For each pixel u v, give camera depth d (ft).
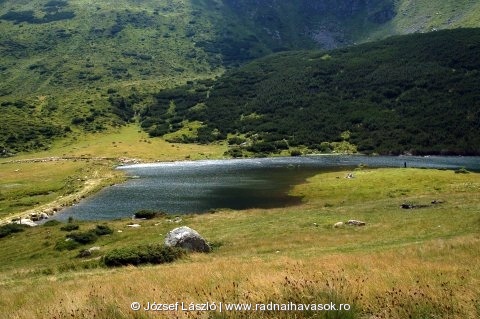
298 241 123.85
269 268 67.87
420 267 58.59
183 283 54.49
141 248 109.40
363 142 606.96
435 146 561.02
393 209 164.55
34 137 654.53
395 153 560.20
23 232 189.67
